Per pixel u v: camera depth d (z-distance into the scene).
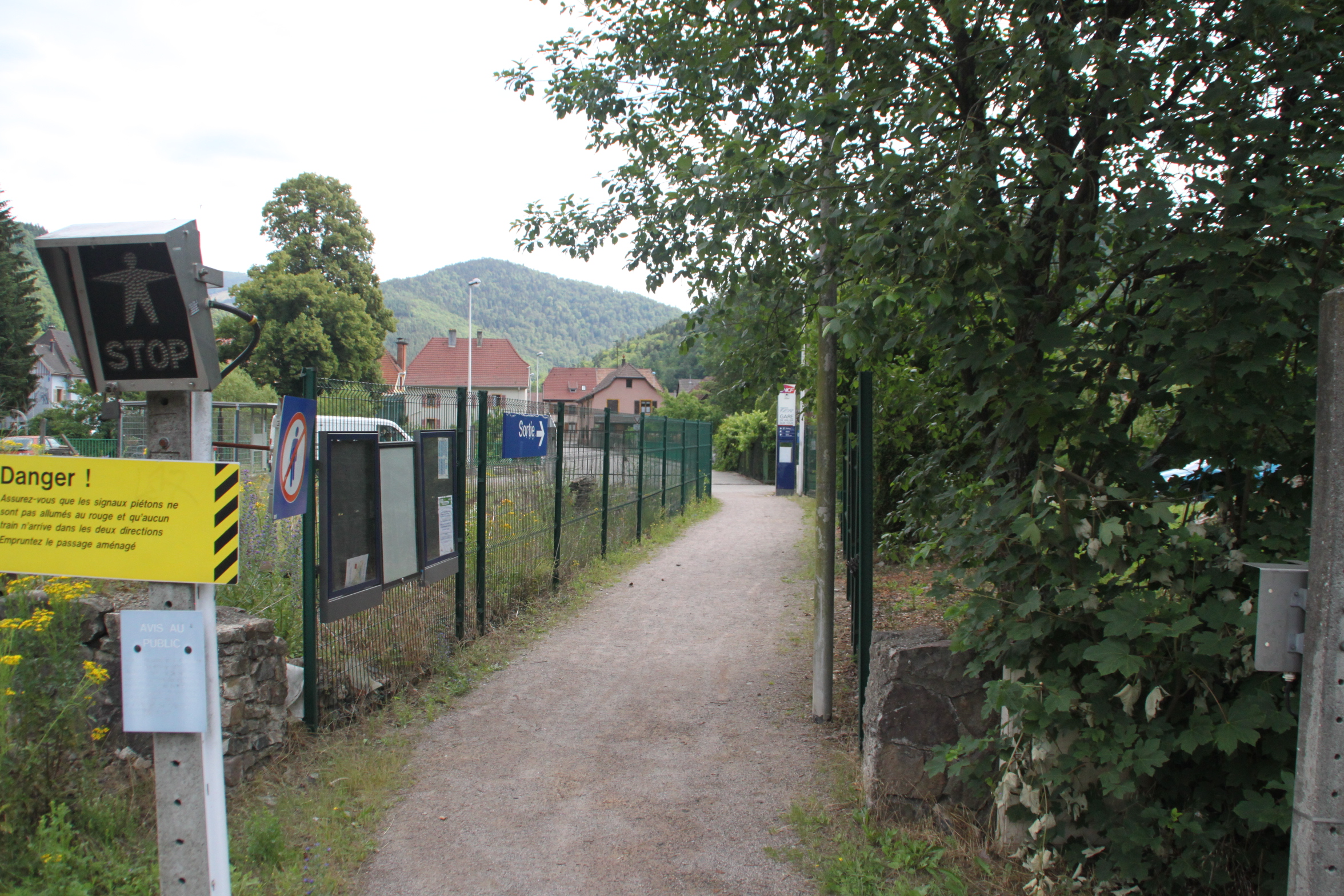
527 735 5.04
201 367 2.45
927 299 3.17
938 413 4.79
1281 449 2.97
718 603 8.80
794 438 25.81
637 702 5.67
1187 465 3.16
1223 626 2.76
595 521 10.71
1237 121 2.98
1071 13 3.34
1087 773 3.19
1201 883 3.05
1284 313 2.81
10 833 3.11
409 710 5.26
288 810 3.86
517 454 8.08
